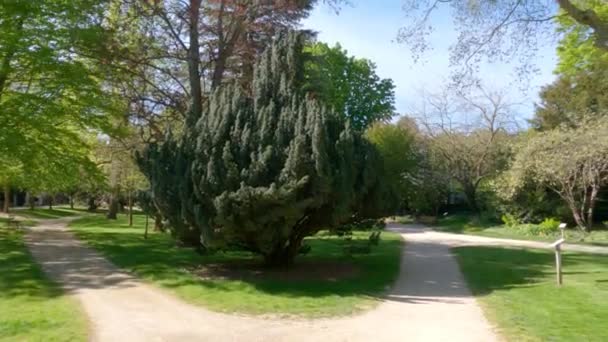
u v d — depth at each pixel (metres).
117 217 45.12
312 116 12.67
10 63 19.36
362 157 13.95
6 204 41.97
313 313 9.70
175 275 13.55
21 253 17.39
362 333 8.29
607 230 27.38
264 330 8.45
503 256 18.80
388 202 14.48
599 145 24.62
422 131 42.41
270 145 12.54
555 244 12.89
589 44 16.45
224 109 13.30
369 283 12.95
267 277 13.50
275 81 14.37
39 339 7.60
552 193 30.70
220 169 12.16
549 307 10.04
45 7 19.17
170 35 23.00
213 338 7.93
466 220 37.91
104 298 10.84
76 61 20.36
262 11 21.72
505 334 8.08
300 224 14.15
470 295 11.67
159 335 8.08
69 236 24.03
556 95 35.56
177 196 13.02
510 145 34.56
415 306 10.46
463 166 40.09
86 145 22.42
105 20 21.91
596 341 7.57
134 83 22.91
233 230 12.15
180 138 14.32
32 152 19.44
